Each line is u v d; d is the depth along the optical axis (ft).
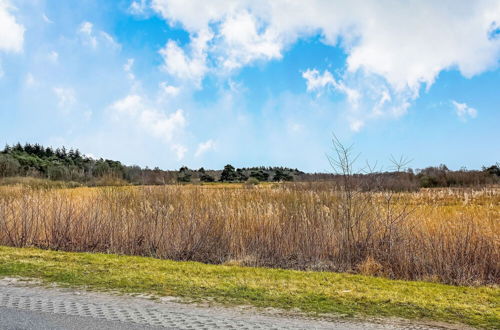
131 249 30.07
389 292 17.58
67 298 15.58
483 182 88.89
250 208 33.68
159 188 40.52
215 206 35.63
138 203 36.88
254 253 28.78
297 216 31.50
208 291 17.04
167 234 30.17
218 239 30.60
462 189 68.95
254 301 15.69
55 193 41.06
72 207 34.65
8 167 113.60
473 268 24.36
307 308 14.94
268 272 21.29
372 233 28.09
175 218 32.24
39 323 12.76
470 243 25.59
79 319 13.14
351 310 14.85
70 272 20.02
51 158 158.61
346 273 23.67
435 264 24.61
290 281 19.26
